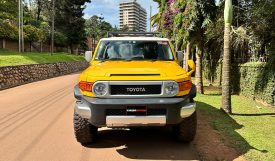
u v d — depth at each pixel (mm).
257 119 10594
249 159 6504
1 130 8430
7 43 45938
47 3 68438
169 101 6211
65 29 67750
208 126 9117
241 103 13914
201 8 15977
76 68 47375
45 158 6297
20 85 21281
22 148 6914
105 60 7711
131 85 6266
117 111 6254
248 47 18031
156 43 8047
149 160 6203
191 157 6371
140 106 6191
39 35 56250
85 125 6832
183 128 6980
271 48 13461
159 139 7625
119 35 9195
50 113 10781
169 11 19766
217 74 22406
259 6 15297
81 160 6188
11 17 42781
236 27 18891
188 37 16953
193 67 7492
